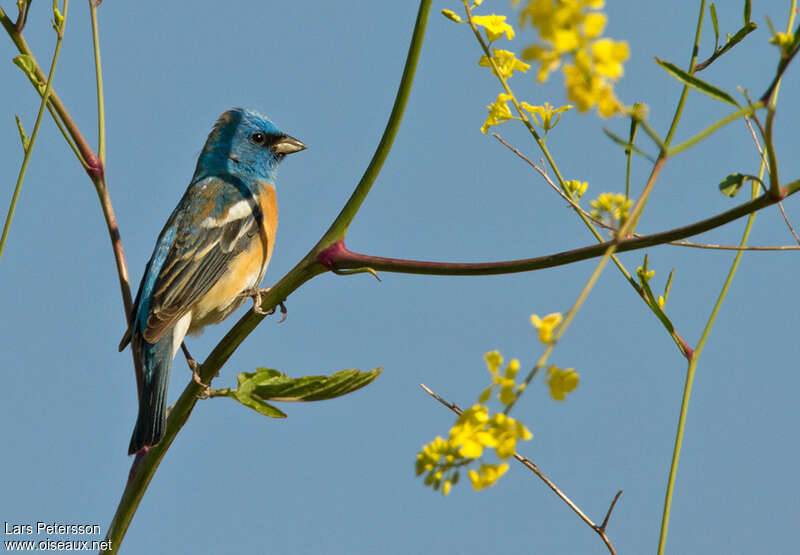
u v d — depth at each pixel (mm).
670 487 6910
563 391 4301
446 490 4340
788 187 5559
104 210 9102
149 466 8148
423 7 6988
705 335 7133
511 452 4270
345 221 7262
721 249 6906
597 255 6102
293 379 6785
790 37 4965
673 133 7160
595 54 3639
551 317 4383
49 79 7738
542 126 7840
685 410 7043
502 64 7965
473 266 6590
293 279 7410
